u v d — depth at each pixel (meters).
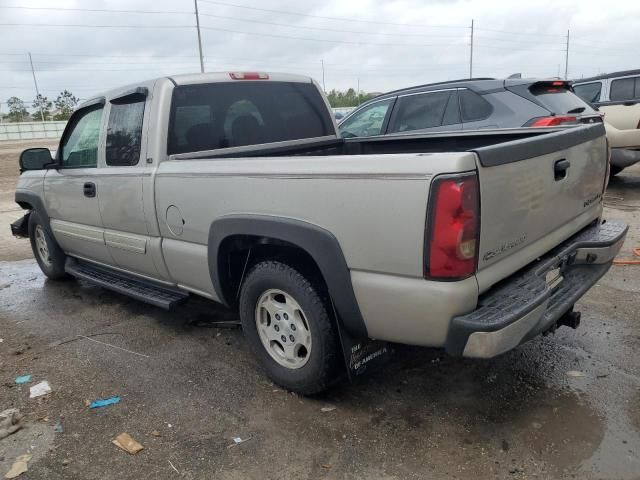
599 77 10.47
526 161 2.70
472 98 6.72
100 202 4.41
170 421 3.13
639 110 9.07
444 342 2.54
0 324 4.79
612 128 9.39
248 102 4.29
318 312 3.00
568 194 3.17
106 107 4.35
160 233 3.90
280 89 4.52
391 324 2.70
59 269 5.62
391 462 2.71
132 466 2.77
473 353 2.44
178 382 3.58
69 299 5.38
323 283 3.05
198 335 4.32
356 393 3.33
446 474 2.60
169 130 3.83
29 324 4.75
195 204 3.52
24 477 2.72
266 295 3.33
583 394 3.20
